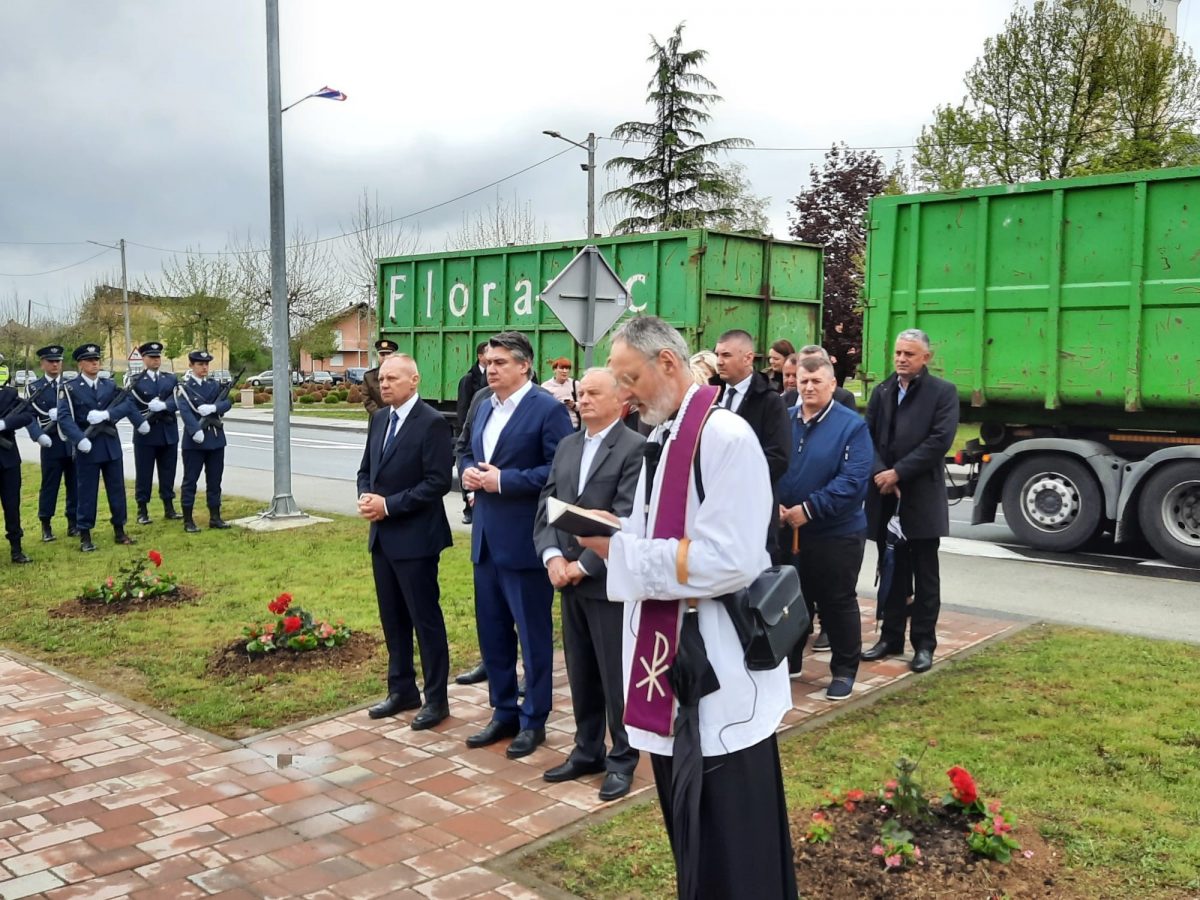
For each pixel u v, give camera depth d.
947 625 7.34
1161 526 9.72
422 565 5.39
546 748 5.12
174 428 12.59
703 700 2.75
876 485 6.35
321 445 24.53
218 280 52.34
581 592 4.49
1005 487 10.78
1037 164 18.56
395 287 17.03
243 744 5.18
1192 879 3.58
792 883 2.94
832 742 5.04
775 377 8.57
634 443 4.48
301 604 7.96
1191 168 9.17
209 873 3.84
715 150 37.97
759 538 2.71
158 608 7.89
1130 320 9.64
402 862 3.91
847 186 28.12
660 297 13.13
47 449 11.26
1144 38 18.20
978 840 3.58
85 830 4.21
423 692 5.77
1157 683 5.80
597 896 3.63
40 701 5.86
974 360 10.68
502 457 5.09
